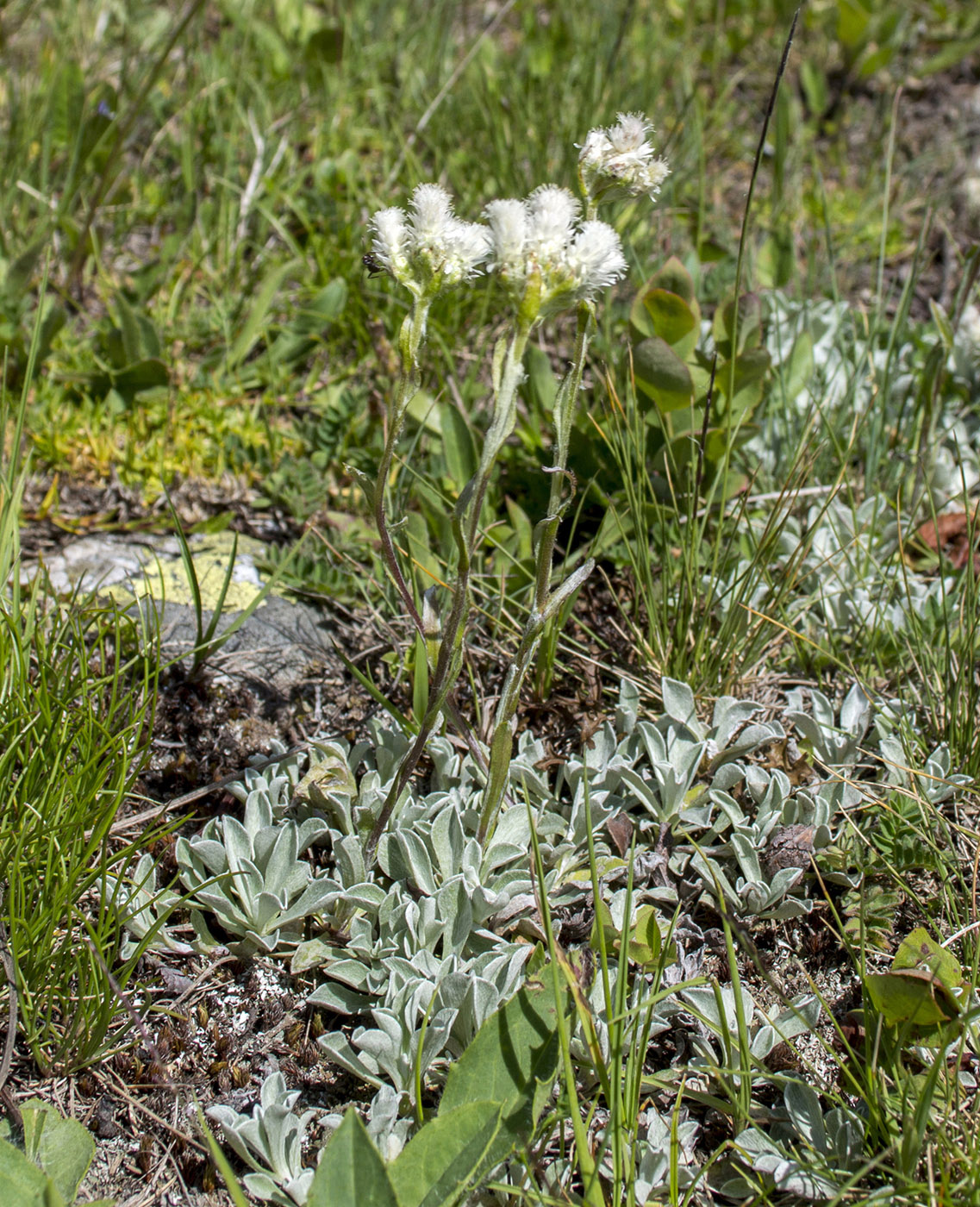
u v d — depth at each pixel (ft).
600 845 6.74
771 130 14.28
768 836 6.79
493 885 6.32
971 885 6.66
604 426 8.79
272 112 13.56
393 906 6.24
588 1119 5.13
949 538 9.07
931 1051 5.65
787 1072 5.75
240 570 8.85
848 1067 5.87
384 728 7.06
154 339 9.96
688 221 12.83
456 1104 5.17
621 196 5.38
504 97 13.69
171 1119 5.63
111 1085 5.72
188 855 6.36
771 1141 5.36
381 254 4.90
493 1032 5.24
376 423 9.91
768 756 7.39
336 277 11.21
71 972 5.76
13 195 11.38
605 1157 5.33
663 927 6.26
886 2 16.44
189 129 12.39
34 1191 4.83
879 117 15.24
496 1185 4.87
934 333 11.10
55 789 6.08
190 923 6.44
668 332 8.76
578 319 5.19
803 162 14.49
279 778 6.64
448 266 4.91
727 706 7.26
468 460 8.70
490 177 12.60
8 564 7.09
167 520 9.28
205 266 11.71
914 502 8.99
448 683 5.54
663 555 8.01
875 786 7.24
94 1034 5.61
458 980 5.62
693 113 13.83
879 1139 5.38
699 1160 5.55
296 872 6.23
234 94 13.50
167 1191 5.38
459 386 10.34
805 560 8.71
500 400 4.76
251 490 9.63
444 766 6.88
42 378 10.04
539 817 6.63
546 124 12.91
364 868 6.29
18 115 12.37
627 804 6.97
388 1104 5.36
